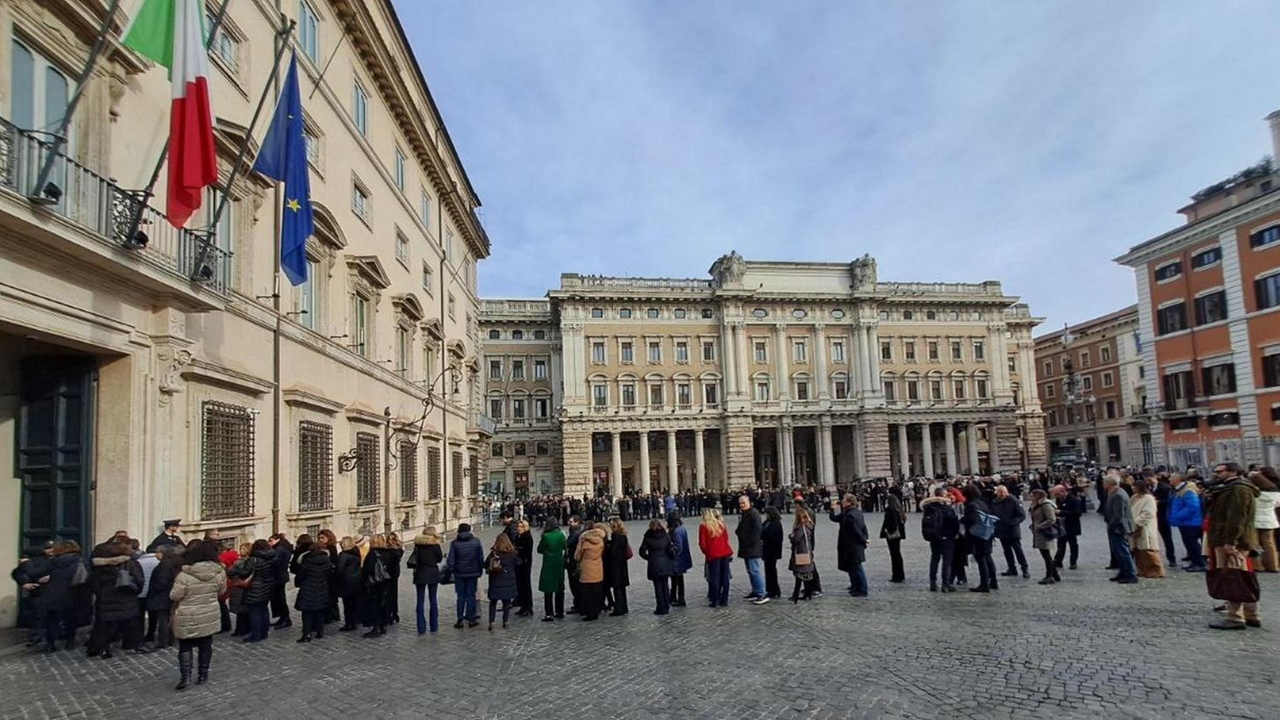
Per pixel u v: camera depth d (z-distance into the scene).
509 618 13.57
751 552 14.07
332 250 21.59
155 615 11.48
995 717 7.09
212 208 15.77
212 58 15.78
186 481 13.89
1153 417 44.69
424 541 12.42
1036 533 14.80
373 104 26.33
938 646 9.92
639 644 10.90
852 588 14.34
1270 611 11.15
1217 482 12.40
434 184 35.12
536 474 73.94
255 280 17.20
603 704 7.97
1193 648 9.25
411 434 28.44
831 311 77.88
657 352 74.19
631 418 71.62
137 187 13.23
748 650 10.19
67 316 11.13
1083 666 8.66
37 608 10.79
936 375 79.81
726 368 74.12
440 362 34.69
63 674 9.66
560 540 13.45
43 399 12.57
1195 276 42.22
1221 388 40.47
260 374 16.98
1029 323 87.25
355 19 23.39
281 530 17.62
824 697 7.89
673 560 13.47
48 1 11.19
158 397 13.15
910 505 39.81
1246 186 41.03
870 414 75.88
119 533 11.16
